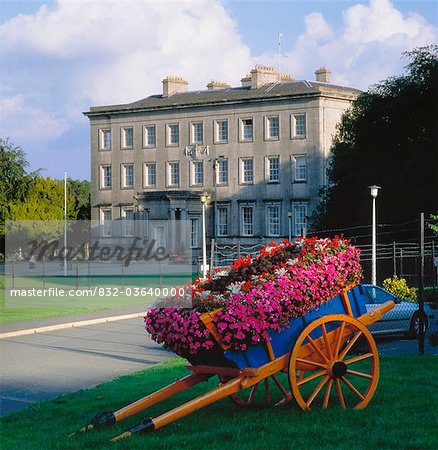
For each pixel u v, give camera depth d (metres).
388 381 16.64
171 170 113.19
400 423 12.91
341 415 13.42
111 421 13.28
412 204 68.69
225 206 108.25
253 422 13.21
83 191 160.38
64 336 30.02
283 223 104.50
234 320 12.98
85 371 21.31
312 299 13.69
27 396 17.91
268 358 13.48
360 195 72.94
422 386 16.05
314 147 102.19
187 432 12.82
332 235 76.31
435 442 11.77
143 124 115.25
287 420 13.23
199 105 109.94
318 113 101.94
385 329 25.98
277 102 104.56
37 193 112.94
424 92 71.56
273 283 13.42
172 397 15.91
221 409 14.47
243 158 107.06
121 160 116.88
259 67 108.25
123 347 26.42
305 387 15.91
